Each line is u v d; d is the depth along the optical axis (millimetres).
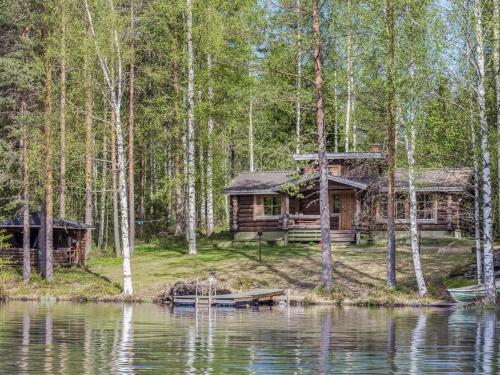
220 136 51281
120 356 17969
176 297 35438
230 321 26688
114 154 52000
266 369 16141
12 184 42844
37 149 41875
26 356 17984
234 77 48250
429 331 23188
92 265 46781
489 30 31641
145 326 24953
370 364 16797
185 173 49375
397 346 19719
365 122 36188
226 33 47125
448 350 18984
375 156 47031
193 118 48875
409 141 33938
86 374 15477
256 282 39750
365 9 33500
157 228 64875
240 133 61469
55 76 47625
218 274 41812
